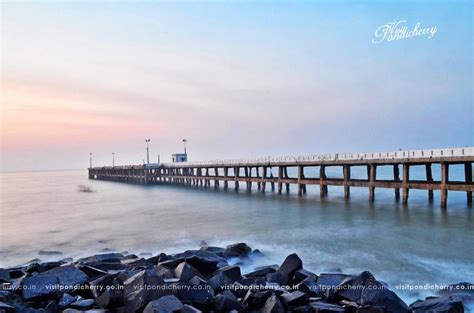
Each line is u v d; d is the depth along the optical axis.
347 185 27.81
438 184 22.20
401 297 9.09
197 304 7.47
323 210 24.20
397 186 24.36
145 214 25.69
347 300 7.81
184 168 58.66
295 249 14.29
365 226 18.58
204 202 32.34
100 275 9.59
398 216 21.02
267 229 18.59
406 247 14.27
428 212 21.97
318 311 7.20
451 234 16.33
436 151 21.97
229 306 7.42
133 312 7.00
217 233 17.98
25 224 22.33
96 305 7.70
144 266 10.38
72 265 10.24
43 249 15.66
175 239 16.92
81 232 19.41
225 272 9.20
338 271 11.41
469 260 12.45
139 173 72.31
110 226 21.05
